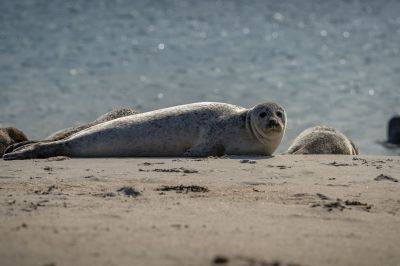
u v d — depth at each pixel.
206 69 171.12
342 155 49.41
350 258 22.86
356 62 189.88
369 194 33.69
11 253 22.17
